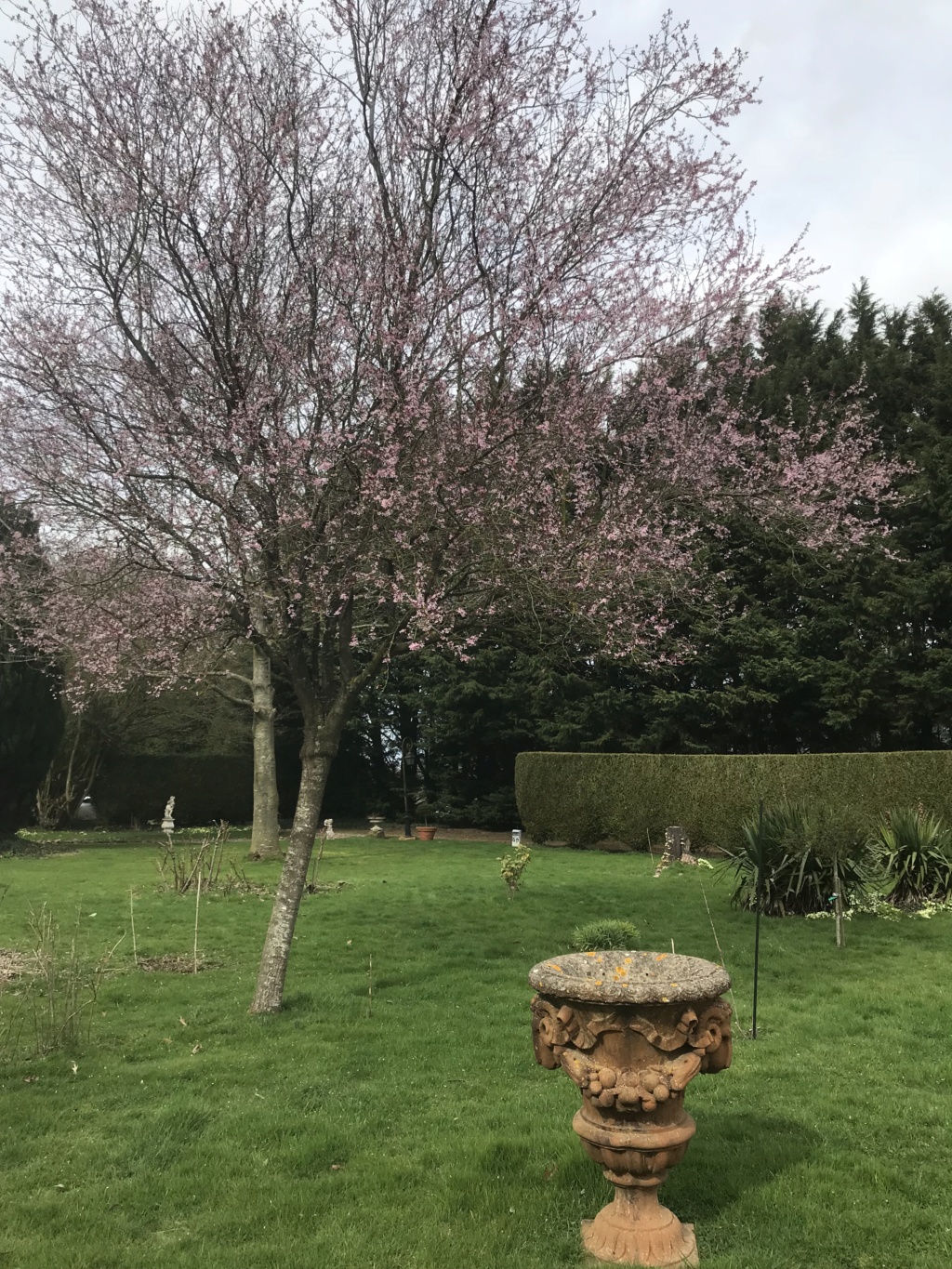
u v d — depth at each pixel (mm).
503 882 12039
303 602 5984
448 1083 4531
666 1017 2883
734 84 6094
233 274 5723
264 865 14242
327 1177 3498
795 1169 3496
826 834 8992
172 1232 3145
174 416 5656
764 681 18141
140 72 5855
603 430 6742
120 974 6824
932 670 17156
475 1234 3064
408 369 5656
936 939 7922
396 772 26188
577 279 6141
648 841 16078
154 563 6074
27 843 16234
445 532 5832
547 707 21297
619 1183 2914
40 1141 3863
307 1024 5535
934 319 19219
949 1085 4426
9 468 6125
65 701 18797
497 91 5930
